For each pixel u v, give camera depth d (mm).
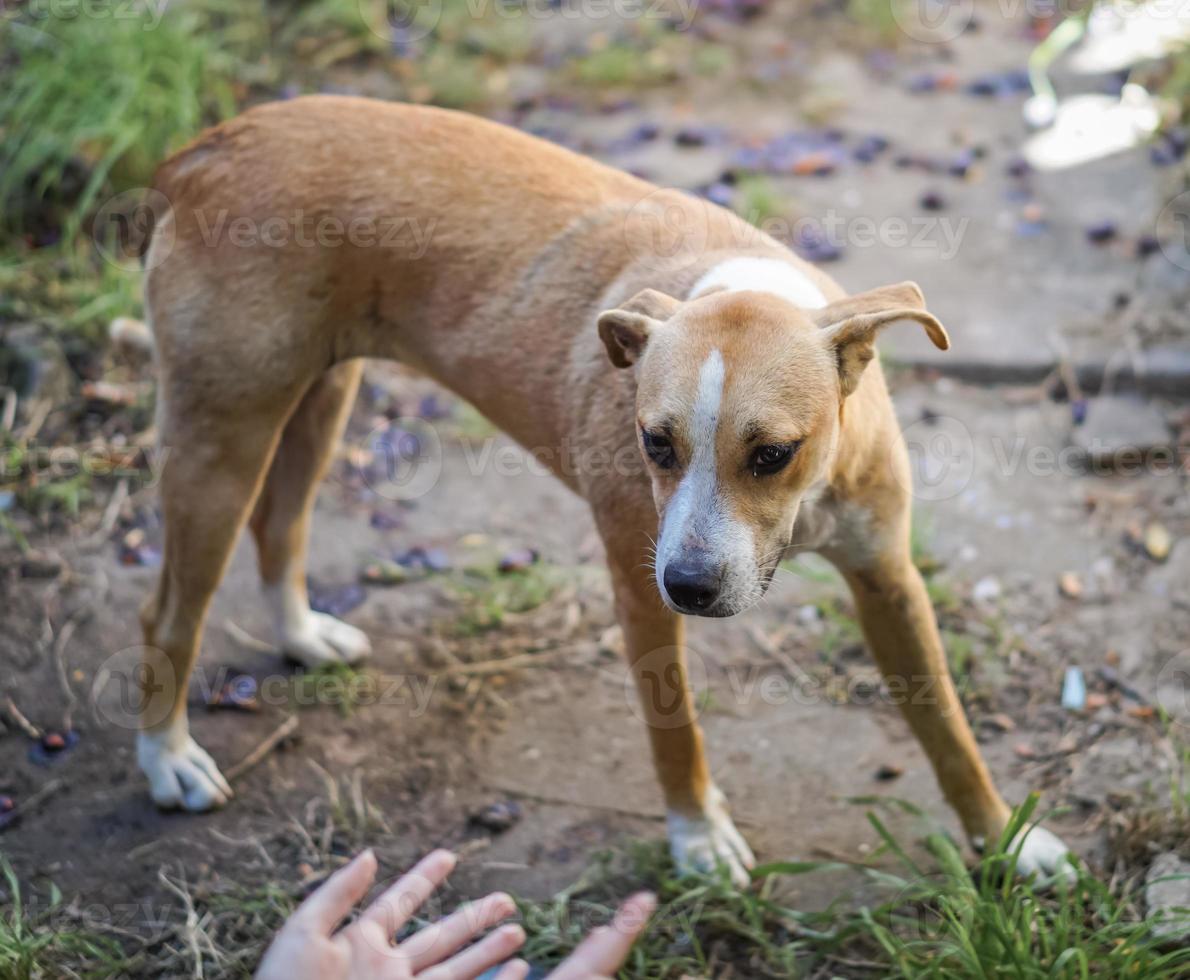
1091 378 1865
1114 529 1712
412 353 1450
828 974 1328
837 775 1497
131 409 1866
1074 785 1465
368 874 1113
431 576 1715
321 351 1434
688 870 1386
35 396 1854
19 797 1499
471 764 1526
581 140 2256
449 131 1419
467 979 1105
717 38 2527
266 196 1396
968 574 1676
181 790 1486
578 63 2434
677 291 1315
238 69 2309
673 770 1383
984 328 1927
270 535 1571
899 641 1344
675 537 1181
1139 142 2205
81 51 2104
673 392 1184
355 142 1408
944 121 2293
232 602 1690
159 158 2084
